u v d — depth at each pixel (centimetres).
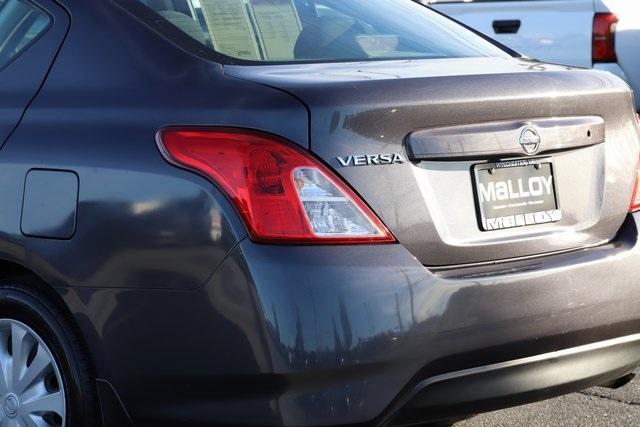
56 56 391
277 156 335
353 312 328
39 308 380
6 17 415
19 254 376
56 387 384
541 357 360
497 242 363
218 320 335
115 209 353
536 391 361
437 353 340
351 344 327
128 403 358
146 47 373
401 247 342
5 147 387
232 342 333
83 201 360
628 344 382
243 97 346
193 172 341
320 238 332
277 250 330
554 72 391
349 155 339
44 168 372
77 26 390
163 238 343
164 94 359
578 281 367
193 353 341
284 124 337
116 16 384
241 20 394
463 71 384
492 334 348
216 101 348
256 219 331
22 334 390
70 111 376
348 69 377
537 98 374
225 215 334
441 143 352
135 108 362
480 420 473
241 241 331
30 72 396
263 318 327
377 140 343
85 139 367
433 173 353
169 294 343
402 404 338
